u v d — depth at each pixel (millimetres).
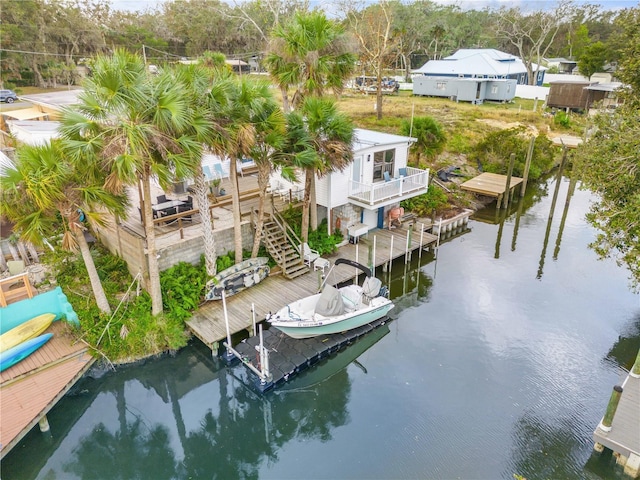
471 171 33125
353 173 19922
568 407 12469
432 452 11180
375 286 16047
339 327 14977
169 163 12797
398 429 11938
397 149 21250
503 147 33375
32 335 13125
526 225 26859
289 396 13336
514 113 44344
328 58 18672
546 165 35438
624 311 17391
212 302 15961
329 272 16875
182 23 66438
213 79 14586
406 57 65000
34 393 11461
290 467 11094
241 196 20109
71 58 56875
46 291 15281
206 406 13109
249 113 14641
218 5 66062
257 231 17172
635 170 13648
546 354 14820
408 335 16031
